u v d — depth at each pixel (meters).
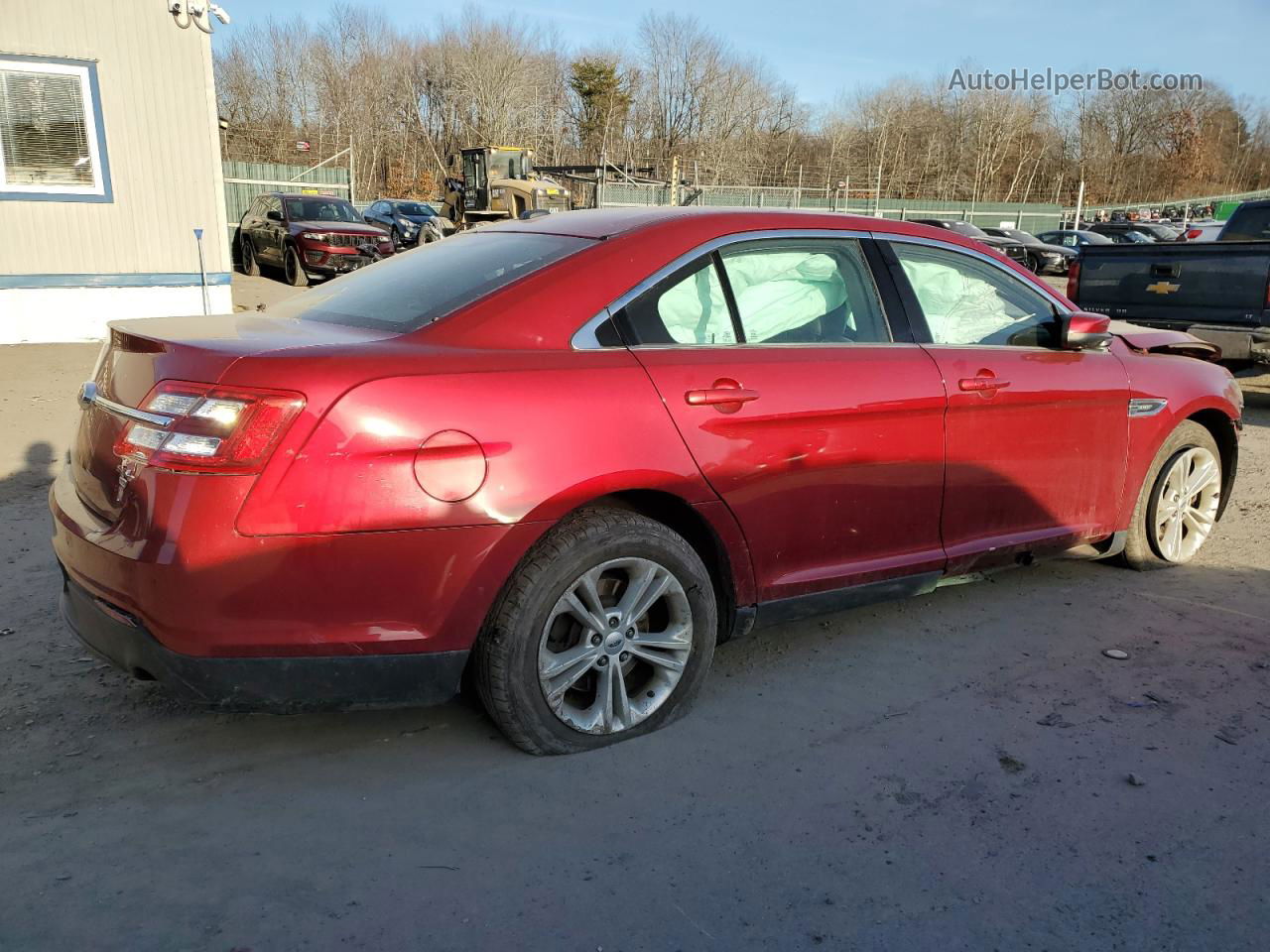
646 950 2.27
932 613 4.32
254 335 2.87
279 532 2.54
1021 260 30.64
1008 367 3.93
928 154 73.06
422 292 3.18
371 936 2.28
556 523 2.87
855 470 3.49
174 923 2.30
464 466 2.71
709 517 3.17
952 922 2.39
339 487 2.58
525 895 2.44
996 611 4.35
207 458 2.53
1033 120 74.19
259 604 2.57
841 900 2.45
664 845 2.65
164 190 11.30
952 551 3.86
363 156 69.75
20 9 10.14
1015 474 4.00
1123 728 3.33
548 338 2.96
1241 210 11.09
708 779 2.96
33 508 5.45
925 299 3.86
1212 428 5.07
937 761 3.10
